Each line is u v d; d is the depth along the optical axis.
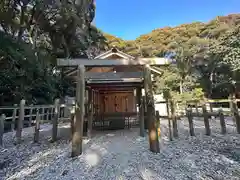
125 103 8.80
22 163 3.35
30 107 7.40
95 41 21.19
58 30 15.20
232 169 2.70
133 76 4.42
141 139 4.73
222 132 5.14
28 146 4.39
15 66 8.59
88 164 3.03
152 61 4.03
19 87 8.39
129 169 2.76
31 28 14.04
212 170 2.68
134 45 30.08
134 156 3.32
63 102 12.38
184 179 2.42
